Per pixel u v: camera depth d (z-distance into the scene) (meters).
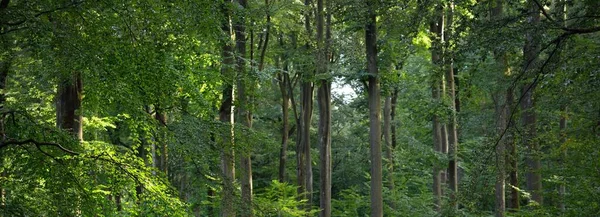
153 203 9.62
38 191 8.42
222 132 12.45
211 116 14.60
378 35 22.36
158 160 18.67
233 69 15.38
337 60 23.36
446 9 13.47
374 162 21.31
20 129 8.18
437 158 22.55
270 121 35.12
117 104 10.86
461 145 23.66
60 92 11.18
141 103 10.23
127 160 9.37
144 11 9.03
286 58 25.73
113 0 8.44
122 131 24.97
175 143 11.15
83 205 8.50
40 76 10.48
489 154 11.68
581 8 9.59
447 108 20.70
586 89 9.56
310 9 23.80
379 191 21.36
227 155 12.69
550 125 15.30
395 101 34.69
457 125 21.20
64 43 7.99
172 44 10.08
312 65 24.17
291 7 20.09
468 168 21.95
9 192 8.11
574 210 13.07
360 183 40.19
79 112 11.51
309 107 28.06
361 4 18.61
